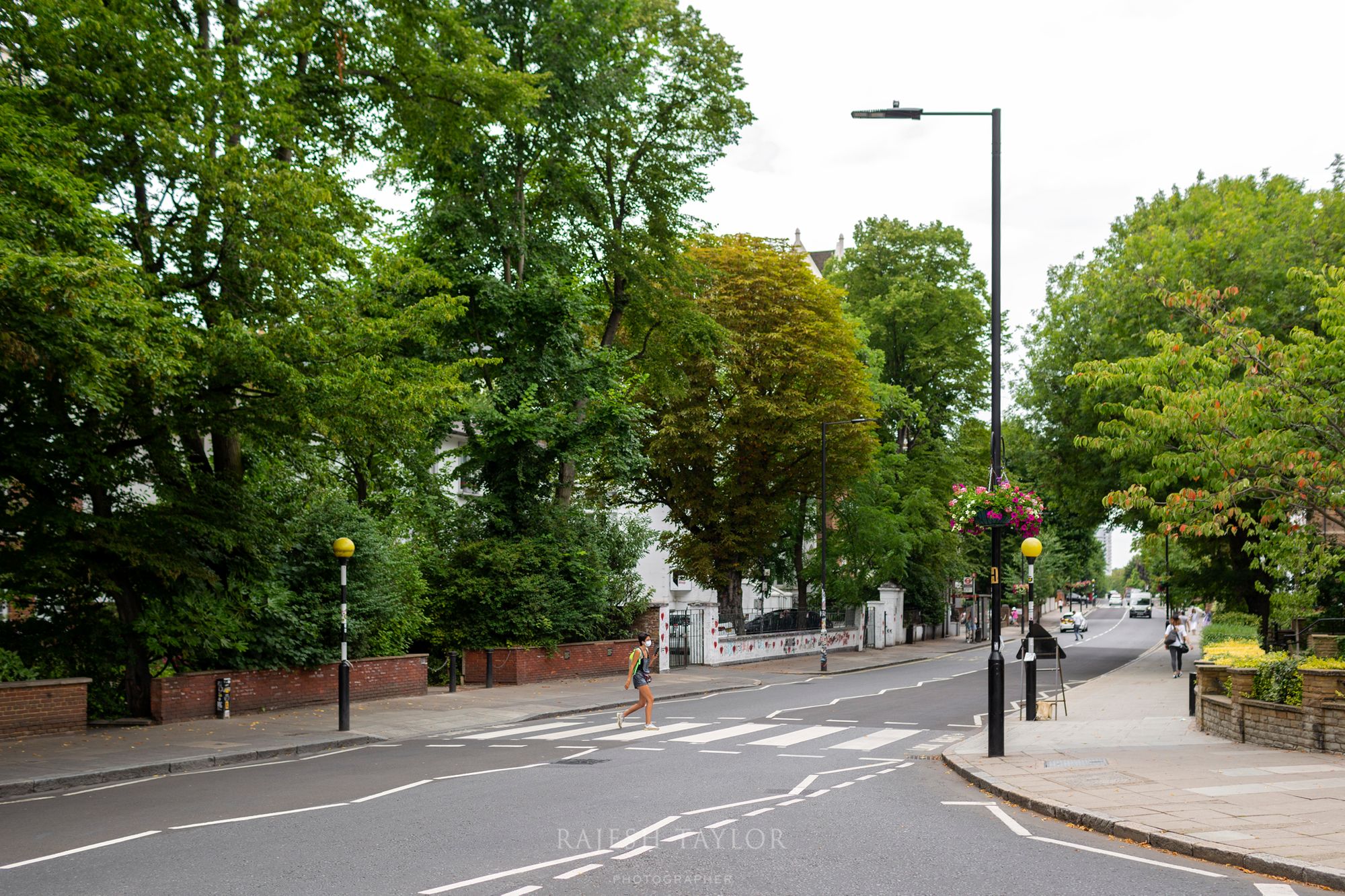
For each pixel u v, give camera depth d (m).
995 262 16.25
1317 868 7.81
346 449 20.69
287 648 21.91
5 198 13.04
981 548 70.88
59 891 7.64
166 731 18.33
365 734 18.55
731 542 40.91
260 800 11.77
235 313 17.92
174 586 19.91
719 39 35.59
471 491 37.56
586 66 29.84
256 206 17.12
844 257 57.97
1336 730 13.84
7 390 16.86
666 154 35.75
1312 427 15.70
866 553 50.31
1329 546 16.88
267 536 21.11
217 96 17.67
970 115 16.52
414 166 29.05
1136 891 7.58
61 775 13.34
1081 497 37.81
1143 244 32.56
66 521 17.72
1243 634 30.28
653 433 40.34
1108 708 23.06
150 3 18.38
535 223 32.31
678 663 38.78
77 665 19.20
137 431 18.66
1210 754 14.48
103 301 13.11
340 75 21.25
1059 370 37.06
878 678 35.91
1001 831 9.78
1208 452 16.03
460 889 7.55
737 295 40.22
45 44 16.20
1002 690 14.77
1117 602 151.88
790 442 40.53
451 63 22.19
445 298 20.83
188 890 7.62
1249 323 29.69
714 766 14.62
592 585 32.31
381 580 24.59
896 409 52.59
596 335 39.59
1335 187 33.53
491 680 29.16
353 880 7.86
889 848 8.99
